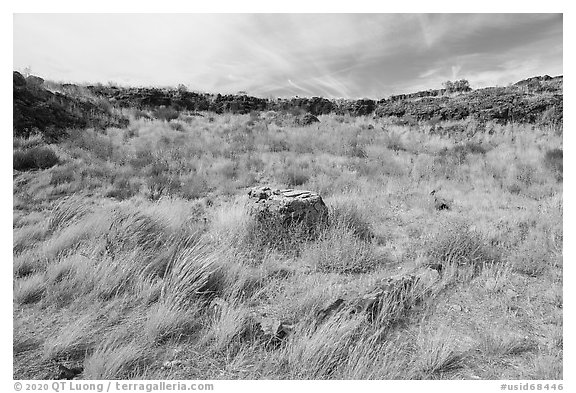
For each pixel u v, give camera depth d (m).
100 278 4.02
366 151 13.15
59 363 3.02
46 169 8.69
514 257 4.97
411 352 3.29
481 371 3.08
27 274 4.31
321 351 3.05
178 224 5.28
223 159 10.97
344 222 5.65
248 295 4.04
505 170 10.91
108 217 5.36
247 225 5.43
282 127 17.97
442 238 5.13
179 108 21.66
